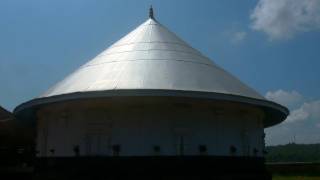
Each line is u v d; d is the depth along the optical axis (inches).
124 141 946.1
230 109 1018.7
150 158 933.8
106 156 948.6
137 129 946.7
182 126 951.6
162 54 1079.6
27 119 1323.8
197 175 943.7
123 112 957.2
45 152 1075.9
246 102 997.8
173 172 932.0
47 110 1080.8
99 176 943.7
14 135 1649.9
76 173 969.5
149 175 927.0
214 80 1027.3
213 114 988.6
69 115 1012.5
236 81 1097.4
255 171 1072.8
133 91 908.6
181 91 920.9
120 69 1031.0
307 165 2324.1
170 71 1011.9
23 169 1614.2
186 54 1106.1
